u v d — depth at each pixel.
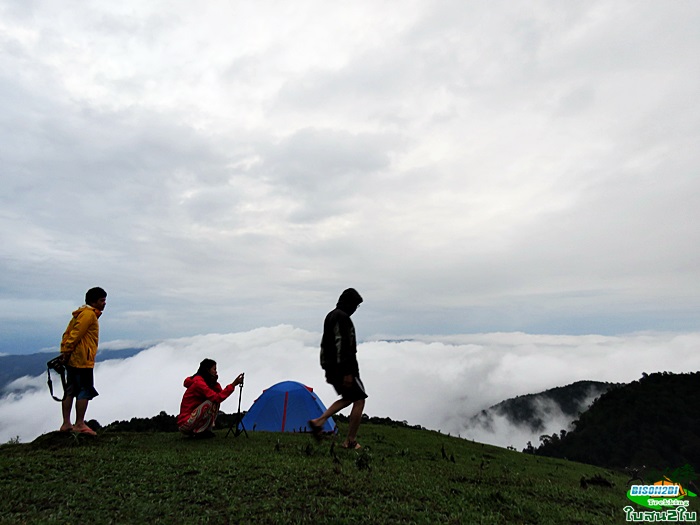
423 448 9.95
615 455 56.03
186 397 8.76
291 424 11.91
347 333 7.34
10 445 7.44
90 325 7.95
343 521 3.98
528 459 10.36
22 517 3.84
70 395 7.77
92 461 5.89
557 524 4.58
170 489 4.77
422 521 4.16
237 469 5.63
